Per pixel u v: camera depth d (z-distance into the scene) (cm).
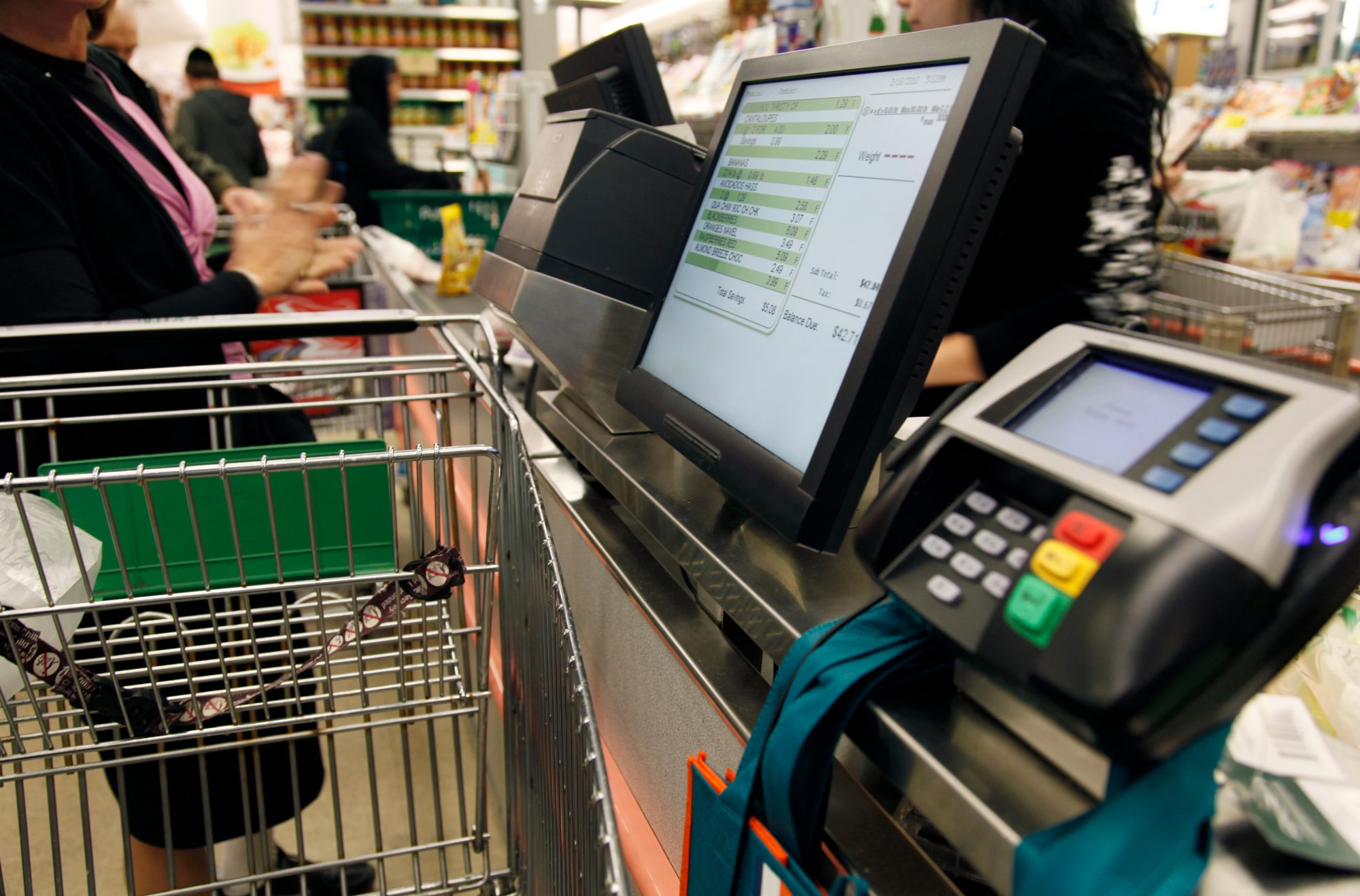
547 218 109
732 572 70
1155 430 43
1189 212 283
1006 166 60
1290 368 42
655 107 133
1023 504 46
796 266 74
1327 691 59
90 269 129
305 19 719
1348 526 39
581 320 107
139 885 141
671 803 87
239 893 142
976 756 46
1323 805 44
